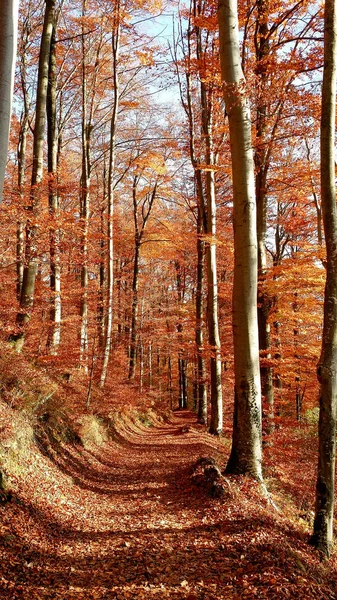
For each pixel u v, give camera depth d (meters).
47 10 11.65
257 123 10.07
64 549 5.28
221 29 7.39
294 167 10.53
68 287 14.66
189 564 4.93
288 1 9.59
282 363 11.20
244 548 5.23
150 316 28.66
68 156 23.48
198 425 19.78
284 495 8.13
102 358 15.99
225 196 17.72
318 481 5.95
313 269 10.19
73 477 8.33
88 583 4.48
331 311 5.87
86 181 17.03
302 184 10.80
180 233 21.14
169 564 4.94
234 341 7.58
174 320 22.36
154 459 11.92
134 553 5.24
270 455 9.27
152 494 8.02
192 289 26.78
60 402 10.47
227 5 7.37
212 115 13.76
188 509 6.74
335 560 5.80
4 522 5.25
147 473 10.04
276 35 10.45
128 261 29.31
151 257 27.89
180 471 9.84
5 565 4.50
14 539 5.05
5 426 7.00
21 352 10.01
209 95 13.32
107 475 9.65
